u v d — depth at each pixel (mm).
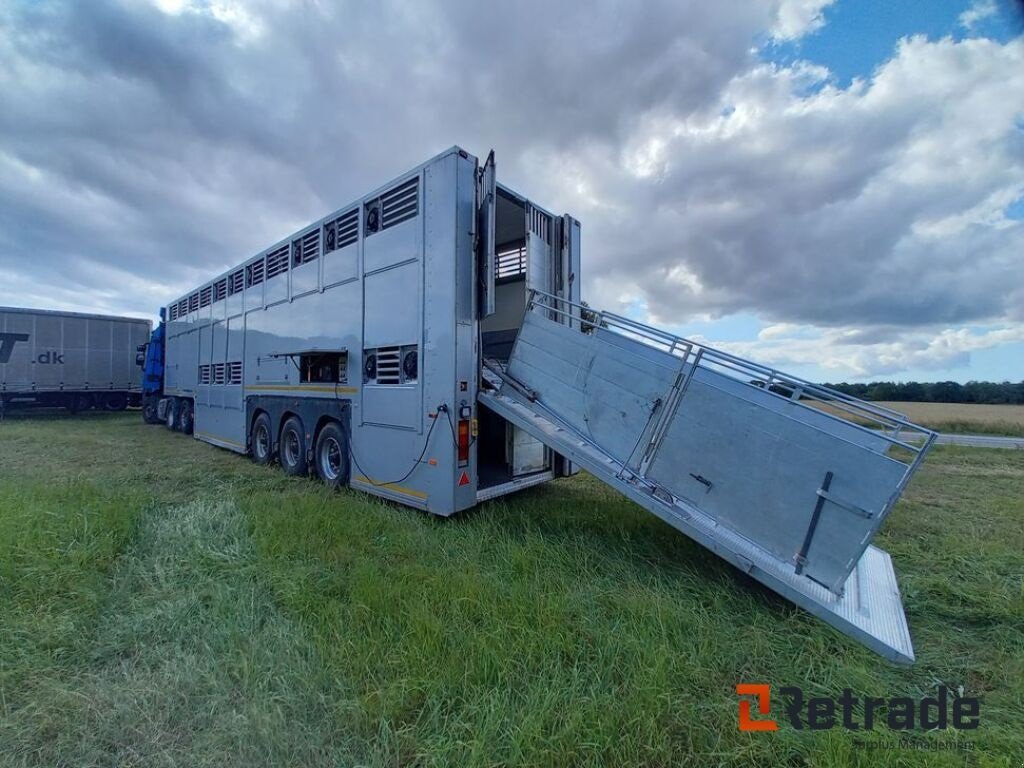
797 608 3002
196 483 6059
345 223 5449
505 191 4922
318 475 5988
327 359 5754
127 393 18844
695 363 3465
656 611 2754
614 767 1749
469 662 2244
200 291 9758
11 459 7902
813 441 2900
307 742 1828
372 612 2717
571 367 4223
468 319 4340
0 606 2770
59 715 1970
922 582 3393
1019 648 2637
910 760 1797
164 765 1738
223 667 2268
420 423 4465
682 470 3453
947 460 9727
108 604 2879
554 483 6484
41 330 16234
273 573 3230
